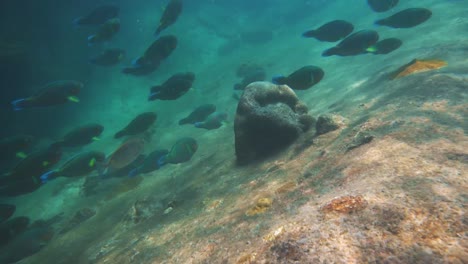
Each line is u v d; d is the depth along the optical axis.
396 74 1.87
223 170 1.74
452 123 0.97
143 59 1.84
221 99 4.29
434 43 2.40
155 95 1.86
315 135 1.49
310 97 2.62
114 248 1.35
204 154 2.46
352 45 1.64
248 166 1.60
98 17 2.28
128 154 2.02
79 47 6.38
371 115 1.37
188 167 2.28
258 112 1.59
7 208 1.97
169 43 1.85
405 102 1.32
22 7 6.00
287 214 0.80
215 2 9.66
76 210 2.57
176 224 1.24
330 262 0.51
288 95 1.71
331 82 2.80
